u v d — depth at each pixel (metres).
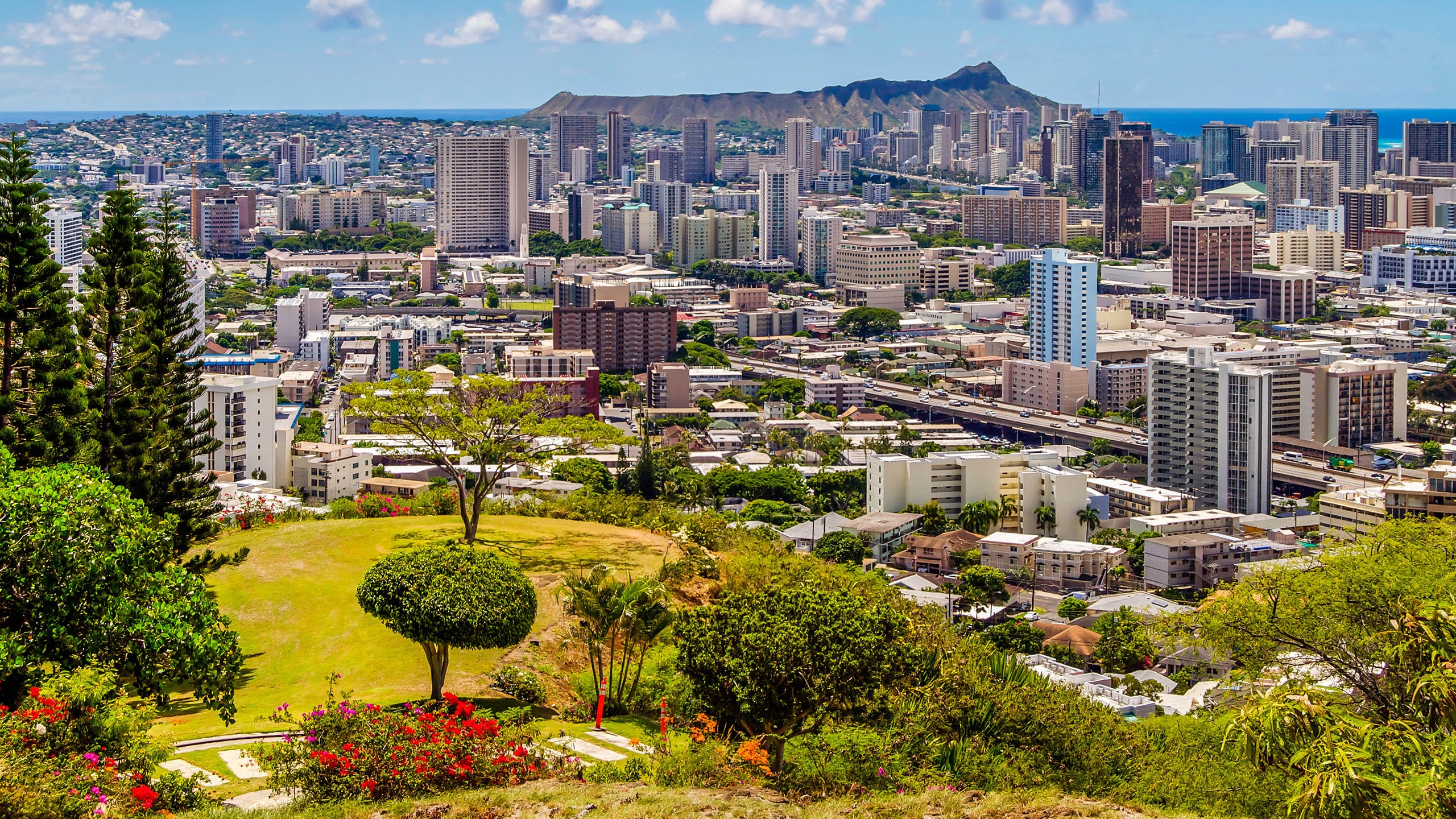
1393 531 82.62
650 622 80.75
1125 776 74.44
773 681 68.06
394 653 89.00
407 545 110.12
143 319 110.88
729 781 64.31
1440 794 47.84
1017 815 61.19
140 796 56.84
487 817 58.62
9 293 100.38
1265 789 71.06
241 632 93.31
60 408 101.31
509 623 78.31
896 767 68.38
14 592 66.12
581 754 71.00
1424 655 56.03
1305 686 60.25
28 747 58.25
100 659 67.88
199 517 113.44
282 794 62.97
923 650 78.75
